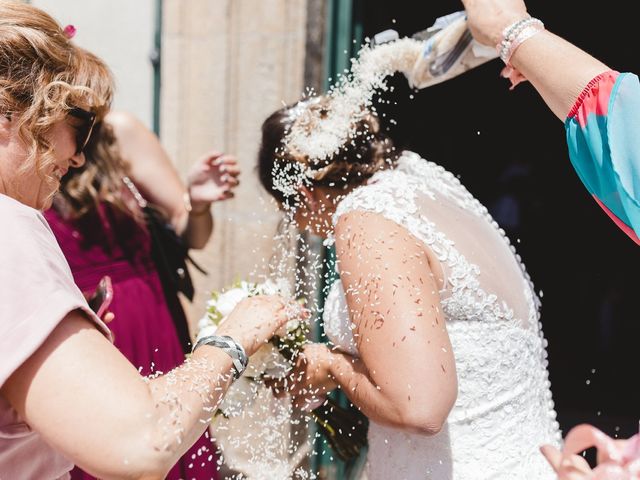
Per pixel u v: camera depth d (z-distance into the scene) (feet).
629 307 19.54
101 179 8.87
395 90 6.95
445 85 16.48
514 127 19.79
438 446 5.83
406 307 5.20
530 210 20.54
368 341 5.26
